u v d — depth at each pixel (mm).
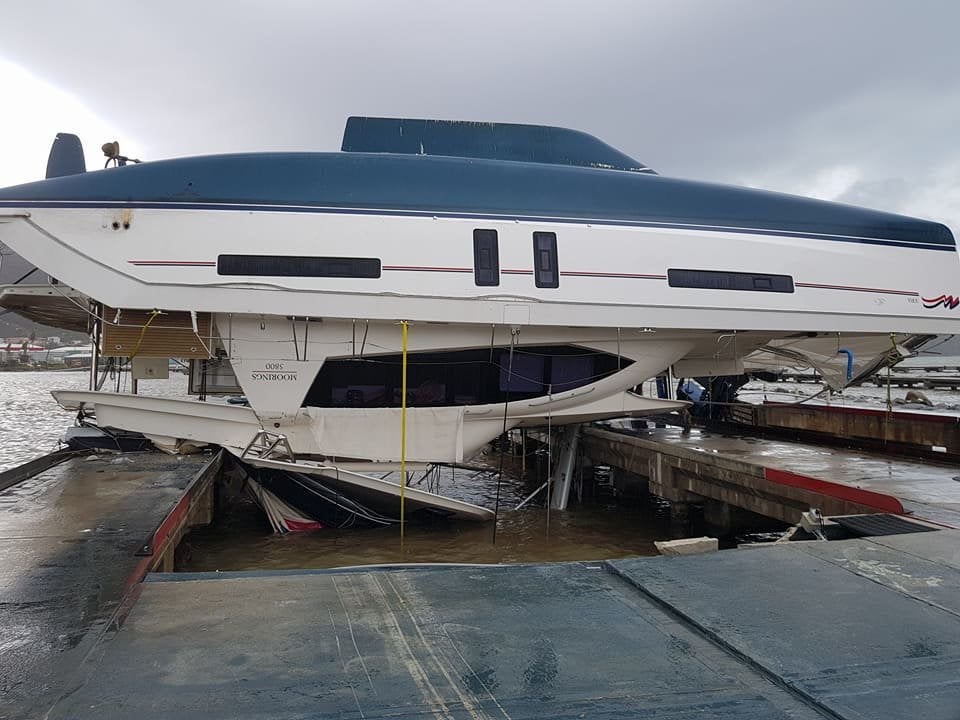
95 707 2525
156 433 10219
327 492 10805
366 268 9312
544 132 11570
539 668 2883
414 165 9938
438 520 11523
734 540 10930
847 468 10367
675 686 2736
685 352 11125
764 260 10500
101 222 9070
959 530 5602
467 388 10297
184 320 9281
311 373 9719
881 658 2992
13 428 27094
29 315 10773
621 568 4328
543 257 9781
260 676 2785
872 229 11156
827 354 12367
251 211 9250
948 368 54781
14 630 3523
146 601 3719
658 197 10500
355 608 3617
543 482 16125
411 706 2539
